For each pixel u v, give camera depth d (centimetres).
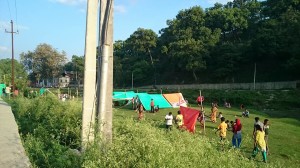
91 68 1158
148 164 658
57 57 13488
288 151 2125
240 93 6925
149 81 11294
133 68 11262
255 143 1672
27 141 1161
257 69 8525
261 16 10000
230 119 3622
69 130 1173
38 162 952
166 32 11312
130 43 11831
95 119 1007
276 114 4912
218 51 8962
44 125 1519
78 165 786
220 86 8506
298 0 8512
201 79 9469
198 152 831
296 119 4084
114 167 677
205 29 9388
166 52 10694
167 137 980
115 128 1101
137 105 4381
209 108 5103
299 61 6844
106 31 1054
